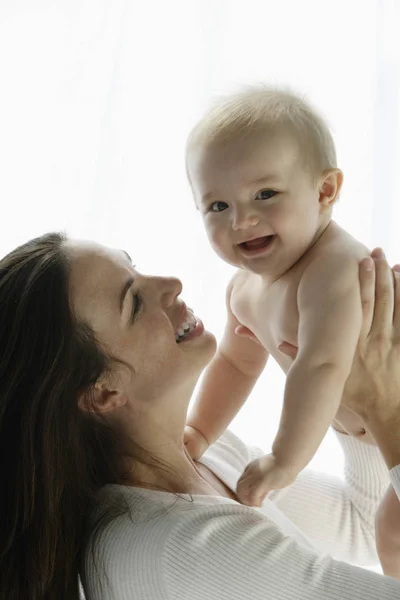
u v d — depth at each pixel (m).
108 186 3.00
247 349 1.93
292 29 2.94
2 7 3.02
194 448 1.86
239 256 1.70
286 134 1.64
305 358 1.56
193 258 2.98
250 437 2.91
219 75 2.95
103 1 3.00
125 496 1.56
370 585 1.39
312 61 2.94
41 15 3.02
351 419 1.80
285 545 1.46
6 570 1.54
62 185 3.04
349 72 2.93
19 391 1.53
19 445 1.53
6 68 3.03
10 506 1.55
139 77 2.98
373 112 2.92
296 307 1.67
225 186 1.66
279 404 2.92
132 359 1.61
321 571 1.41
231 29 2.95
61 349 1.52
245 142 1.63
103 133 2.98
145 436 1.68
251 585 1.41
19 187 3.05
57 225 3.04
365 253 1.66
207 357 1.68
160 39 2.98
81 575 1.56
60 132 3.03
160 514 1.50
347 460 1.98
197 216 2.98
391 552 1.69
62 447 1.55
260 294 1.78
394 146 2.93
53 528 1.53
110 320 1.58
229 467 1.88
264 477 1.54
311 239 1.68
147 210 3.00
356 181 2.95
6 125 3.04
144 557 1.44
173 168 2.99
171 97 2.98
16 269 1.57
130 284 1.62
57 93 3.02
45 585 1.53
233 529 1.47
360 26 2.92
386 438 1.63
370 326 1.60
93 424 1.63
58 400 1.53
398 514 1.67
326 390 1.54
